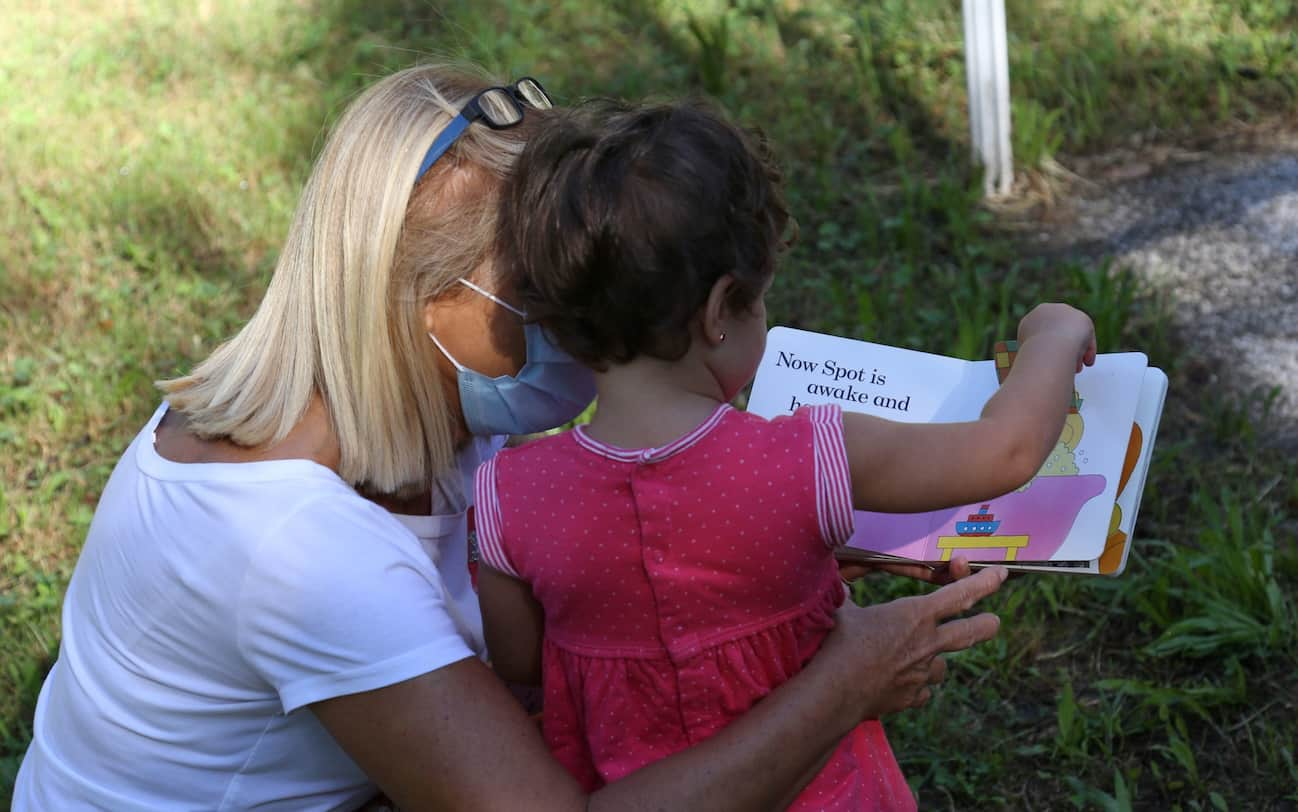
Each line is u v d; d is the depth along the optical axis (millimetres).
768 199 1600
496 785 1591
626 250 1512
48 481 4039
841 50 6227
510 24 6785
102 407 4371
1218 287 4469
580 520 1605
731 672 1626
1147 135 5371
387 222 1700
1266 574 3211
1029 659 3256
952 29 6266
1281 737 2920
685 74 6121
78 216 5422
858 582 3461
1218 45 5773
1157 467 3742
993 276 4648
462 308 1754
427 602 1657
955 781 2941
